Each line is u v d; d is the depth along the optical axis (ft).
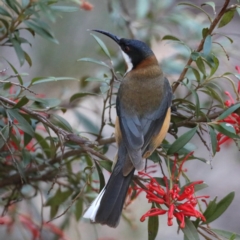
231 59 45.09
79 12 50.44
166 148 29.19
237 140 28.55
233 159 54.60
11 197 33.30
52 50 49.42
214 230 25.85
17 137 28.04
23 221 36.14
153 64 31.73
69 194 33.60
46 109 30.01
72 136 27.43
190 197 24.77
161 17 42.22
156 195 26.16
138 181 27.45
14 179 32.40
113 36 33.24
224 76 28.60
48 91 48.91
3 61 47.57
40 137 32.01
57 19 49.70
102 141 30.63
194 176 52.85
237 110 28.30
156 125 29.19
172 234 51.65
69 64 49.55
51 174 32.76
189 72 37.35
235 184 54.85
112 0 42.70
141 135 28.60
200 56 27.71
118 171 27.25
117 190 26.68
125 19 42.04
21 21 30.40
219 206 26.11
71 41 49.96
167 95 30.12
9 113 27.30
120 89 30.81
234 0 49.70
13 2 29.94
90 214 26.32
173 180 26.76
